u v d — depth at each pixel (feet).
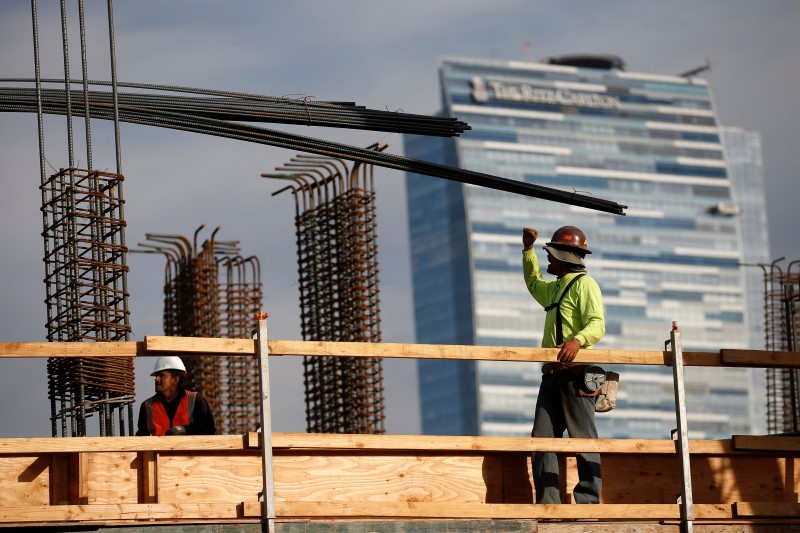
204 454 67.41
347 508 67.26
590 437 73.67
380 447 69.05
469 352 70.90
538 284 78.07
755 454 77.00
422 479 71.51
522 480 73.72
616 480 76.02
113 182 83.51
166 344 65.21
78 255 82.02
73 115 87.81
